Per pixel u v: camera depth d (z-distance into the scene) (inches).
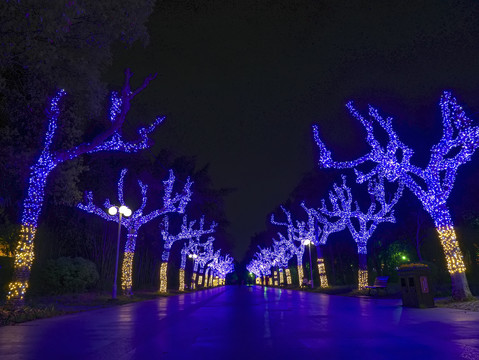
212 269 3174.2
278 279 2960.1
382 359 209.6
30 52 413.1
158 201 1726.1
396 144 644.1
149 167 1606.8
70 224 1119.0
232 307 665.6
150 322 421.1
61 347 261.4
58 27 382.6
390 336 287.3
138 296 1055.6
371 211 1012.5
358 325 358.9
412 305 536.7
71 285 986.7
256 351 244.4
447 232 583.8
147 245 1717.5
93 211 965.8
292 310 561.3
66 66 537.3
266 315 494.0
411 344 251.8
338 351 235.9
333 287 1376.7
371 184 1018.7
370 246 1464.1
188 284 2652.6
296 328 352.5
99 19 505.7
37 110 625.9
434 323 354.3
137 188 1520.7
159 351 248.4
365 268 1008.9
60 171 700.0
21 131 652.7
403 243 1240.8
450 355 214.7
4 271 799.7
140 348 259.8
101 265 1272.1
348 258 1740.9
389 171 647.1
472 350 227.6
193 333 334.0
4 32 401.7
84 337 308.2
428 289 530.3
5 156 609.6
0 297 693.9
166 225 1343.5
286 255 2265.0
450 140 592.7
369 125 665.0
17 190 765.9
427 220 1185.4
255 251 4180.6
